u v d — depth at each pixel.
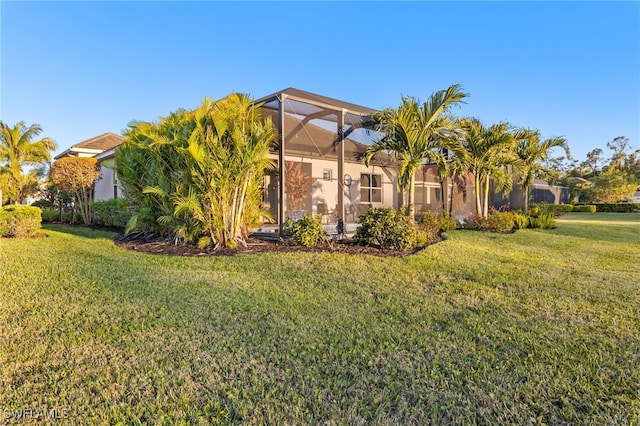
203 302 4.15
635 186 31.36
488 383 2.46
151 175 8.66
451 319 3.68
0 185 18.73
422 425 2.06
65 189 14.23
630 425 2.05
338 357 2.84
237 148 7.47
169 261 6.56
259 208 8.93
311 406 2.21
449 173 11.12
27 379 2.49
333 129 11.20
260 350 2.94
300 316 3.72
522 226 12.93
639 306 4.11
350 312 3.87
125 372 2.58
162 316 3.68
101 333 3.24
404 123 8.66
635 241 9.86
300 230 7.81
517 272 5.78
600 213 27.25
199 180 7.46
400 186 9.30
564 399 2.29
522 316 3.77
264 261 6.38
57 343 3.04
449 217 11.70
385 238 7.75
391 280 5.22
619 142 43.69
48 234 10.83
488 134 11.84
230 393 2.33
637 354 2.90
